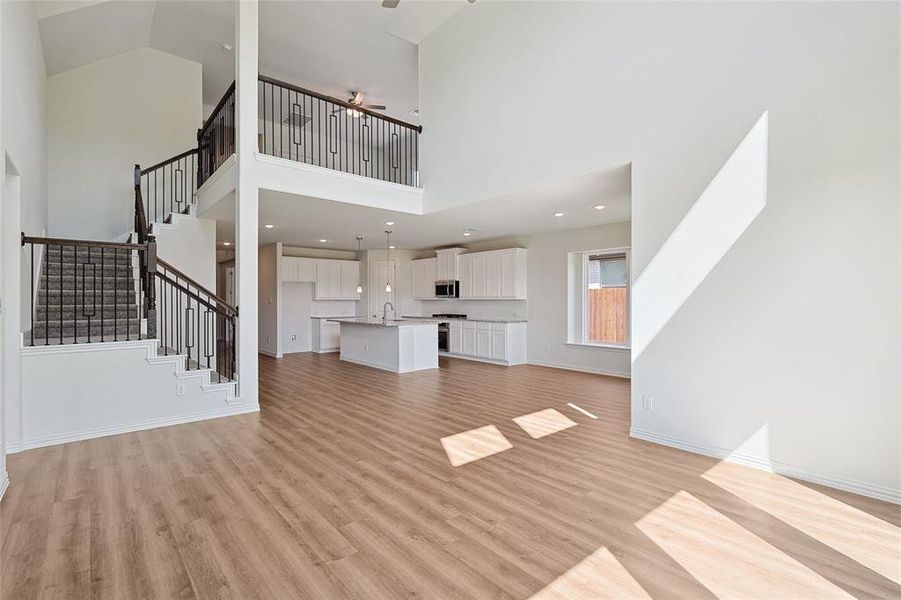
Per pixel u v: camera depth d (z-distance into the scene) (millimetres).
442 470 3135
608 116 3916
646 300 3703
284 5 5641
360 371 7422
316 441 3766
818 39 2809
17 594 1808
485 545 2180
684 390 3492
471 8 5316
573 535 2270
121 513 2488
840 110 2732
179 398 4273
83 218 6633
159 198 7176
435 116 5867
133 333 4887
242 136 4676
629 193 4883
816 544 2172
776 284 3000
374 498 2691
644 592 1829
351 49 6637
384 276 10602
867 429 2664
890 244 2580
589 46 4062
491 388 6016
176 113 7328
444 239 8828
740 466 3164
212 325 6320
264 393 5664
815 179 2830
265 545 2178
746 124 3107
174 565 2012
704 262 3340
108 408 3893
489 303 9148
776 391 3014
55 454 3406
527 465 3225
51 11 4953
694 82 3359
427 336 7688
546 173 4441
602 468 3156
